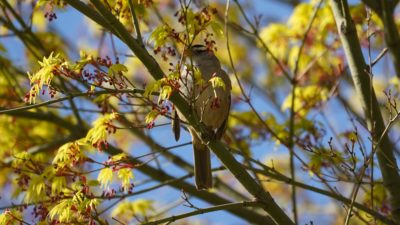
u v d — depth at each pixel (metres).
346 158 10.48
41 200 9.66
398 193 10.03
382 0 11.16
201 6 10.59
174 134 10.58
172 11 13.57
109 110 11.27
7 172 12.66
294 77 12.05
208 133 9.01
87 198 8.78
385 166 10.11
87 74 8.38
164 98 8.23
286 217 9.21
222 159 9.09
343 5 10.49
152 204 12.03
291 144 11.48
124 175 9.26
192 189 12.41
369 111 10.20
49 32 13.96
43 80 8.24
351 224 13.87
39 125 13.62
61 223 8.55
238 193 12.48
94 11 8.98
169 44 10.88
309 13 13.50
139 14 11.02
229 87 10.72
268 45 13.83
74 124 13.01
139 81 14.91
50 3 9.30
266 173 9.86
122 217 11.77
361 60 10.38
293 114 11.73
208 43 8.73
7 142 12.95
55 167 9.04
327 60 13.60
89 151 11.02
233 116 12.18
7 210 8.99
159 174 12.55
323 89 12.74
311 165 10.38
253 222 12.10
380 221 10.38
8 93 12.82
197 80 8.77
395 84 12.16
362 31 12.87
